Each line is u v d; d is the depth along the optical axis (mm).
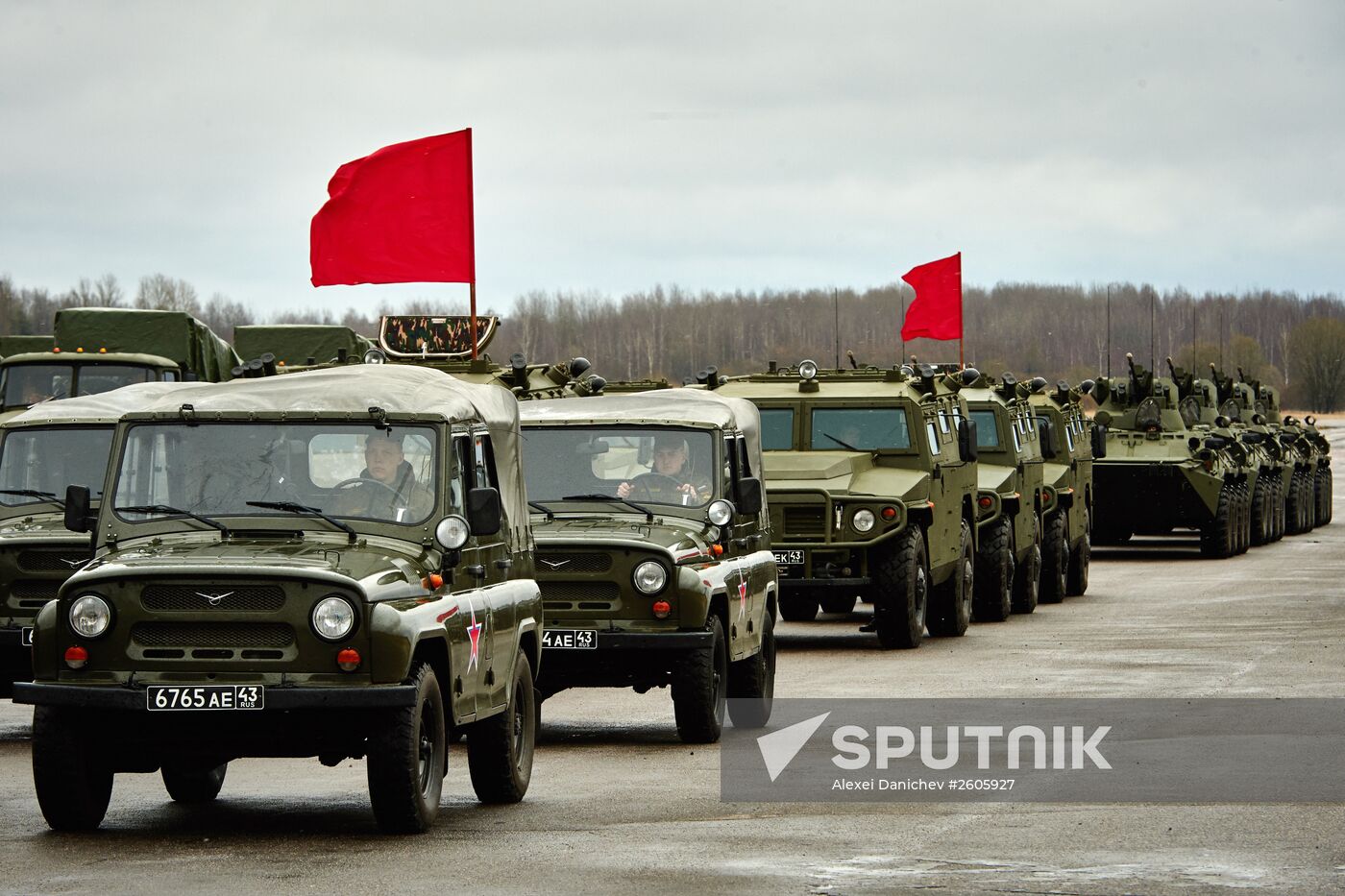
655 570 31344
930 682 39594
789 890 19391
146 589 21844
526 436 34250
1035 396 69438
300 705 21453
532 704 26859
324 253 43719
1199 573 75812
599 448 34031
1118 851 21516
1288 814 23844
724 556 33156
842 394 49844
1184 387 98875
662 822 23953
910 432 49188
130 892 19328
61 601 22062
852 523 46719
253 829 23453
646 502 33469
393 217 43625
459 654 23453
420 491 23844
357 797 26531
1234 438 91062
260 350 64000
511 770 25391
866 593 47656
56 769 22375
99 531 23672
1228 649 45844
